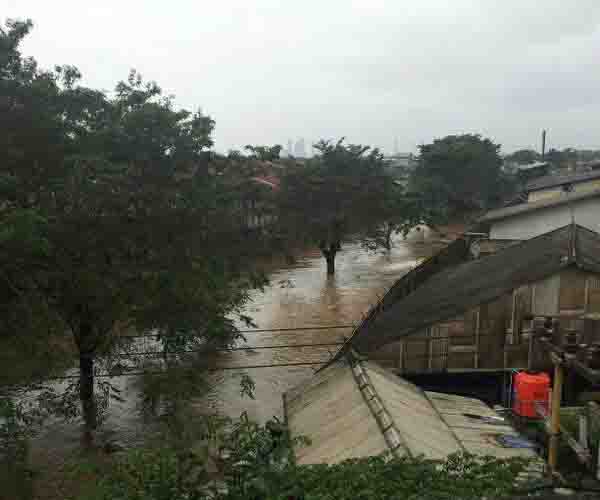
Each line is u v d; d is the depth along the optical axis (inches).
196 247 680.4
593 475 402.6
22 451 531.5
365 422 431.5
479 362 594.6
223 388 830.5
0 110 585.9
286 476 260.7
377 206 1630.2
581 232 719.1
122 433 683.4
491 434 454.0
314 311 1259.2
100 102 697.0
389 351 594.2
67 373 853.2
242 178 884.6
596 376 362.9
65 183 594.6
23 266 561.0
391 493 253.6
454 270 796.6
